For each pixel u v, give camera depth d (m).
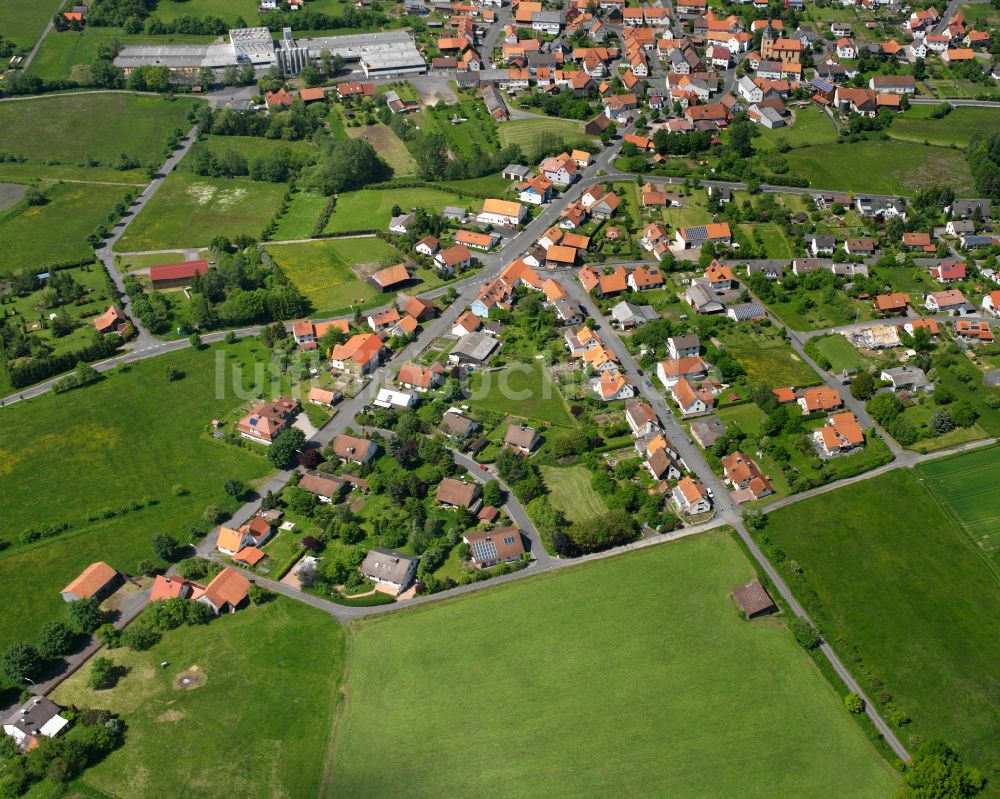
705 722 147.75
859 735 145.88
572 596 169.12
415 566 175.75
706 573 173.62
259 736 146.88
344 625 165.00
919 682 153.38
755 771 140.88
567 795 138.25
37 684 154.88
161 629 164.38
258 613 167.38
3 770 141.62
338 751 144.88
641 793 138.25
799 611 166.12
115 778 141.00
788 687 153.12
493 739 146.00
